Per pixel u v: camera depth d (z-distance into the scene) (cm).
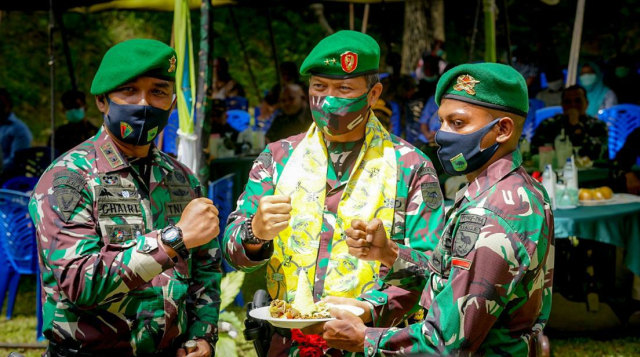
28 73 1571
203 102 418
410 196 248
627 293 555
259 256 234
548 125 730
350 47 236
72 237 215
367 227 224
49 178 223
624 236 495
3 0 734
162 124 233
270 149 261
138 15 1628
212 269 259
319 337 237
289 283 244
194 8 890
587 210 509
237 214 252
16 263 574
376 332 208
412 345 198
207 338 243
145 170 241
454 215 204
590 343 525
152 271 211
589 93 984
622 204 534
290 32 1688
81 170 226
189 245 214
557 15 1598
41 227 218
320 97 241
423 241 241
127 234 227
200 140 416
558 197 521
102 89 226
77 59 1597
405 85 945
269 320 215
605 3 1561
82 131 815
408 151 254
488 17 666
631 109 884
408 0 963
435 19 1384
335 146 252
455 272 192
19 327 574
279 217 223
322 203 246
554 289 552
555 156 634
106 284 209
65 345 224
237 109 1014
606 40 1563
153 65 225
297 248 244
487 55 671
